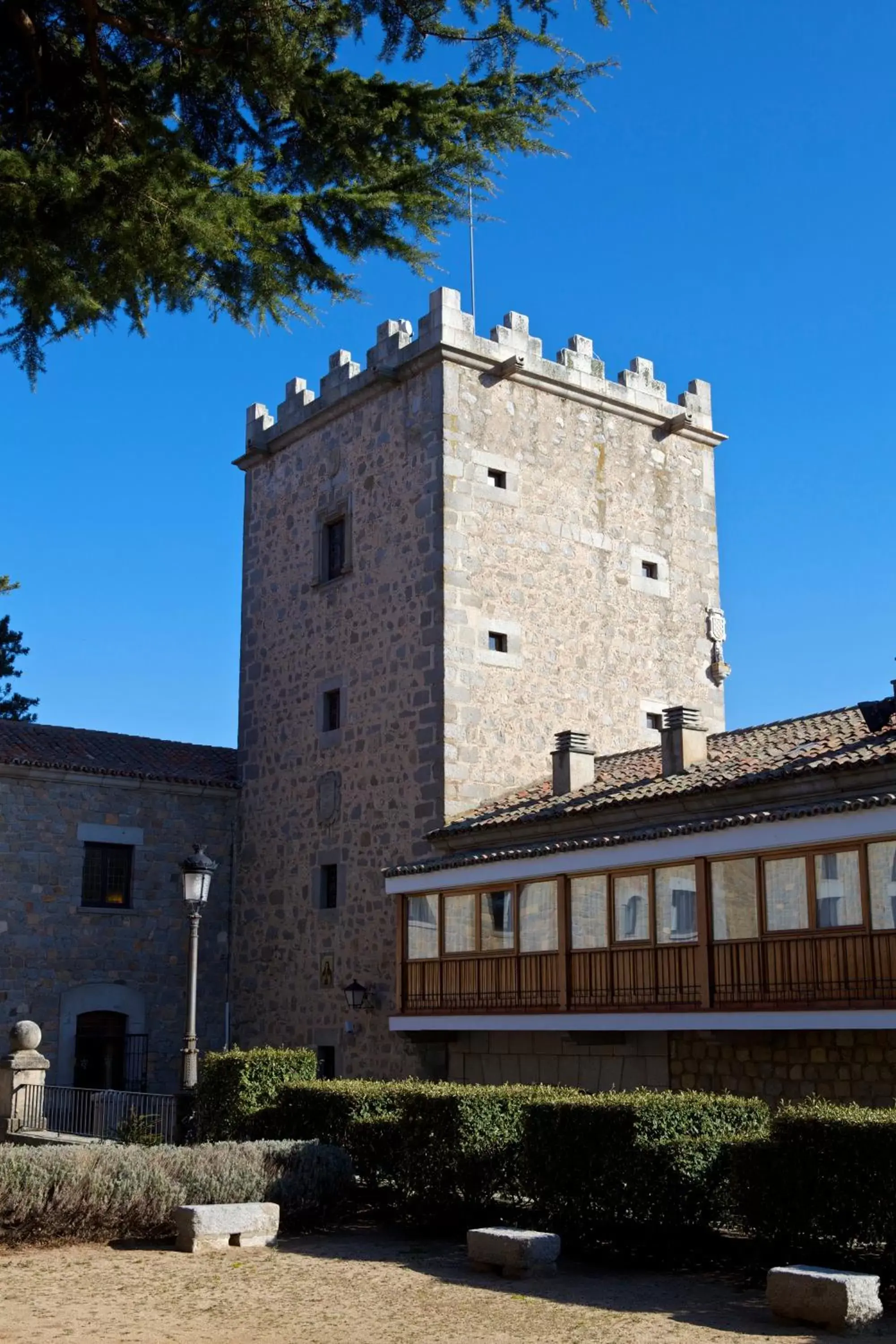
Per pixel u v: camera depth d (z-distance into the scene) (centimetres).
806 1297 841
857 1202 939
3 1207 1145
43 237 810
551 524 2628
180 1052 2636
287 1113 1505
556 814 2080
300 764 2702
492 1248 1041
